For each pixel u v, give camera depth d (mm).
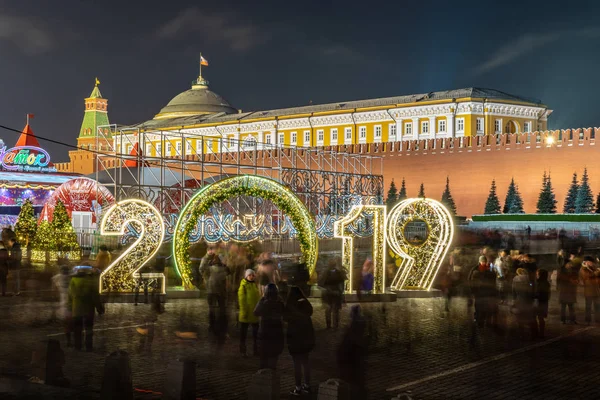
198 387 12469
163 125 104938
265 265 16156
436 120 81188
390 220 26281
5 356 14664
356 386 12227
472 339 17359
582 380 13672
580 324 20750
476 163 64500
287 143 93438
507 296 23344
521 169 61812
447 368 14586
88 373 13398
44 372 13031
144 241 24438
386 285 30141
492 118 79938
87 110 136875
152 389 12328
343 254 24938
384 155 70375
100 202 43438
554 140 60000
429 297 25969
